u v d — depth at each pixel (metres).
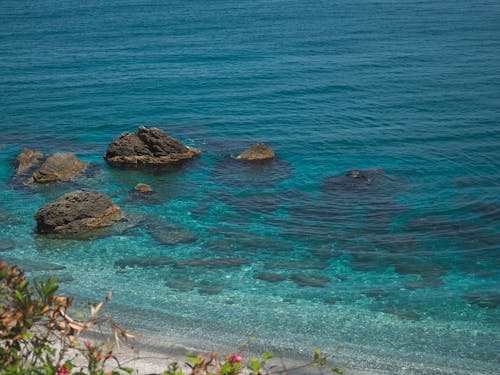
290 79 60.00
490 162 38.19
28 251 27.42
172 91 56.16
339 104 51.62
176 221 30.52
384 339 21.08
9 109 50.47
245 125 46.19
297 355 20.20
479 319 22.31
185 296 23.83
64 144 42.25
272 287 24.53
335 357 20.09
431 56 69.31
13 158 39.19
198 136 43.56
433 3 120.94
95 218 29.73
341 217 30.78
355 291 24.20
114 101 52.97
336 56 70.50
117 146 38.38
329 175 36.44
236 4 127.31
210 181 35.53
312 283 24.84
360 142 42.25
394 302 23.41
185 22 100.69
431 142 42.06
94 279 25.06
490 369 19.53
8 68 65.88
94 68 65.75
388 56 69.81
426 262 26.41
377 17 102.94
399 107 50.59
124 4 128.88
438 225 29.73
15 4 132.38
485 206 31.66
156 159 38.06
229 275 25.52
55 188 34.53
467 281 24.92
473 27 88.88
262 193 33.88
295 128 45.44
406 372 19.38
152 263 26.45
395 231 29.23
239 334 21.34
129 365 19.28
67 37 86.38
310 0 132.62
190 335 21.25
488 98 52.56
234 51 74.31
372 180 35.22
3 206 32.16
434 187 34.41
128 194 33.56
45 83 59.31
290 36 84.81
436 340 21.06
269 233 29.27
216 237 28.88
